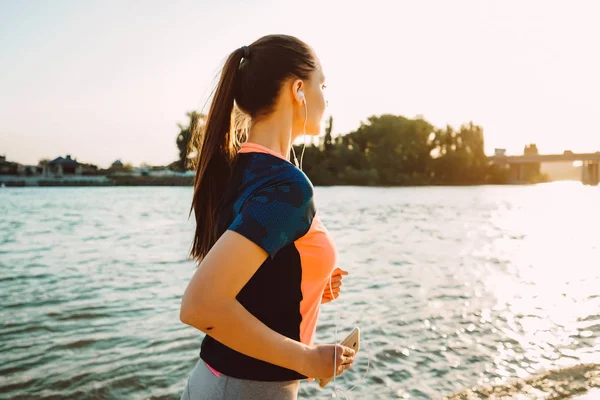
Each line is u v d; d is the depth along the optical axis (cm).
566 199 5091
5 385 477
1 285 938
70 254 1363
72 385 477
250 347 113
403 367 500
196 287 109
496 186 10194
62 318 707
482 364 502
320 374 123
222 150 153
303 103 142
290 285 125
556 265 1136
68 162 9894
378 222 2411
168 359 542
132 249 1462
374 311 722
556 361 502
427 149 10119
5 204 4000
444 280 962
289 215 119
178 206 3794
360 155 9631
